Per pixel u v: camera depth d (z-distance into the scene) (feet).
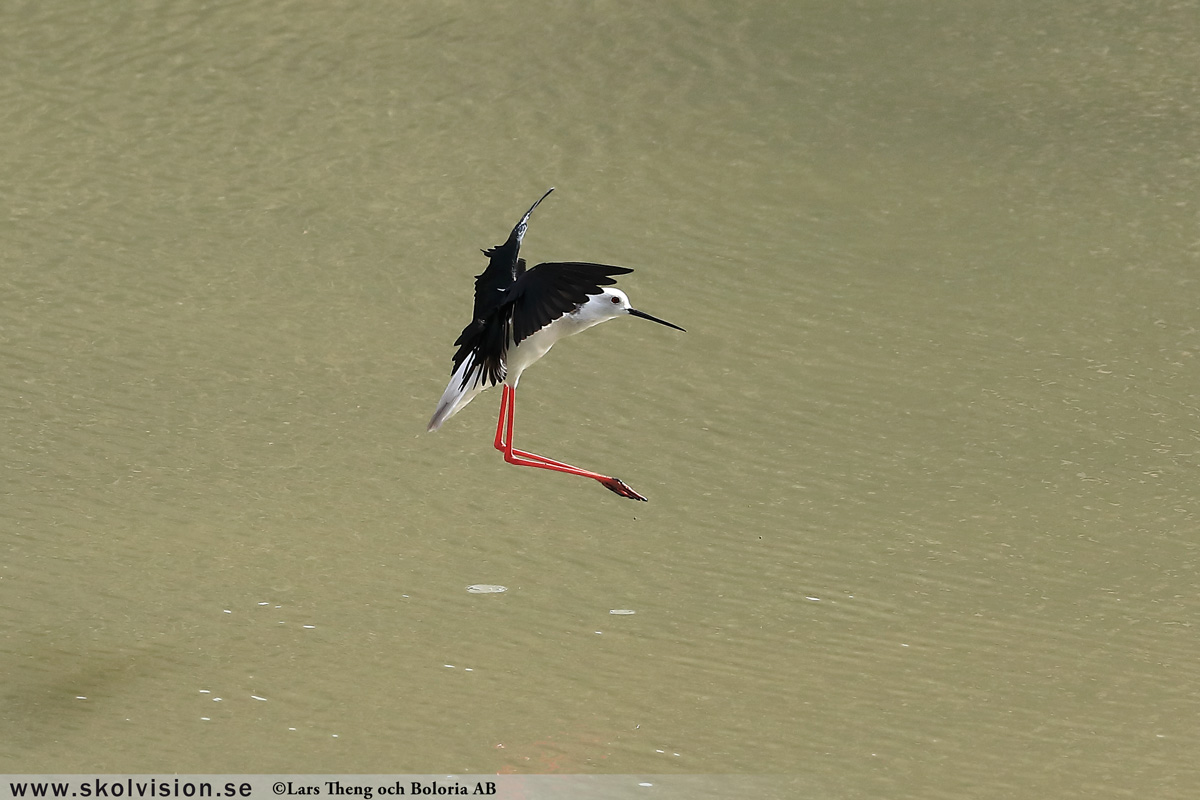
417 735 35.14
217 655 38.24
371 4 87.20
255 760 33.86
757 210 67.46
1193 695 37.42
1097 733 35.81
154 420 50.62
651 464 48.88
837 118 76.02
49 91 77.71
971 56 82.02
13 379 52.85
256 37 83.46
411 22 85.20
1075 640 39.81
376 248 63.93
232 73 79.87
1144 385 53.72
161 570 42.11
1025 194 68.74
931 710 36.73
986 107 76.89
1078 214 67.00
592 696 36.99
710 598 41.75
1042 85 79.00
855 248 64.18
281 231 65.36
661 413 51.93
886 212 67.26
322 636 39.24
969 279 61.72
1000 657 39.01
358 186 69.36
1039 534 44.93
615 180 70.13
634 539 44.80
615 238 64.80
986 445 49.93
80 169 70.64
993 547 44.29
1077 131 74.33
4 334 56.08
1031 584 42.45
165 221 66.08
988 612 41.09
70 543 43.19
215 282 60.95
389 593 41.55
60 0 86.74
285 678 37.37
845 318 58.54
